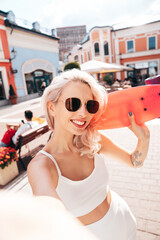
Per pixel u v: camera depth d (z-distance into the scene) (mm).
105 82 20891
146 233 1986
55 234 221
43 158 921
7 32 16984
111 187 2928
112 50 26625
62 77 1008
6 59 16922
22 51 18844
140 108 1131
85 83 1037
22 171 3637
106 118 1187
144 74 26438
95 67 11984
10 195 292
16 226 205
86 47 29875
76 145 1097
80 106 981
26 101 18312
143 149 1174
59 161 985
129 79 20453
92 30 26203
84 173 1057
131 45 25906
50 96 1013
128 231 1118
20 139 3676
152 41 24844
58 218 271
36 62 20828
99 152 1265
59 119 1023
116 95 1190
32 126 4254
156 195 2613
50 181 707
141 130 1147
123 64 27109
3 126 7953
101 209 1013
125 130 5934
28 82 20406
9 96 16828
